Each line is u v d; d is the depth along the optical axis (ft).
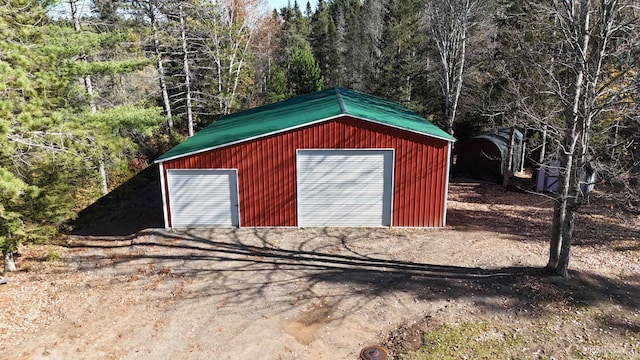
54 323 32.09
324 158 50.88
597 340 29.30
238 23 118.32
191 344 29.12
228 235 50.26
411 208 51.90
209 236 50.03
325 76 176.45
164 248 46.91
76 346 29.09
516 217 56.80
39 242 44.52
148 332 30.66
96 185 66.54
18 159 36.37
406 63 106.63
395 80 107.24
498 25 74.95
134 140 88.79
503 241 47.42
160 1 84.48
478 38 84.94
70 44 47.34
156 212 61.62
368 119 49.49
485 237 48.80
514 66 64.28
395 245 46.68
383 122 49.60
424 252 44.62
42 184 40.57
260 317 32.50
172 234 50.90
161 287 37.78
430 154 50.47
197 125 111.14
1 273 41.47
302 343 29.17
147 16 85.10
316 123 49.80
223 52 105.60
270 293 36.32
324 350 28.45
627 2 32.71
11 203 37.06
